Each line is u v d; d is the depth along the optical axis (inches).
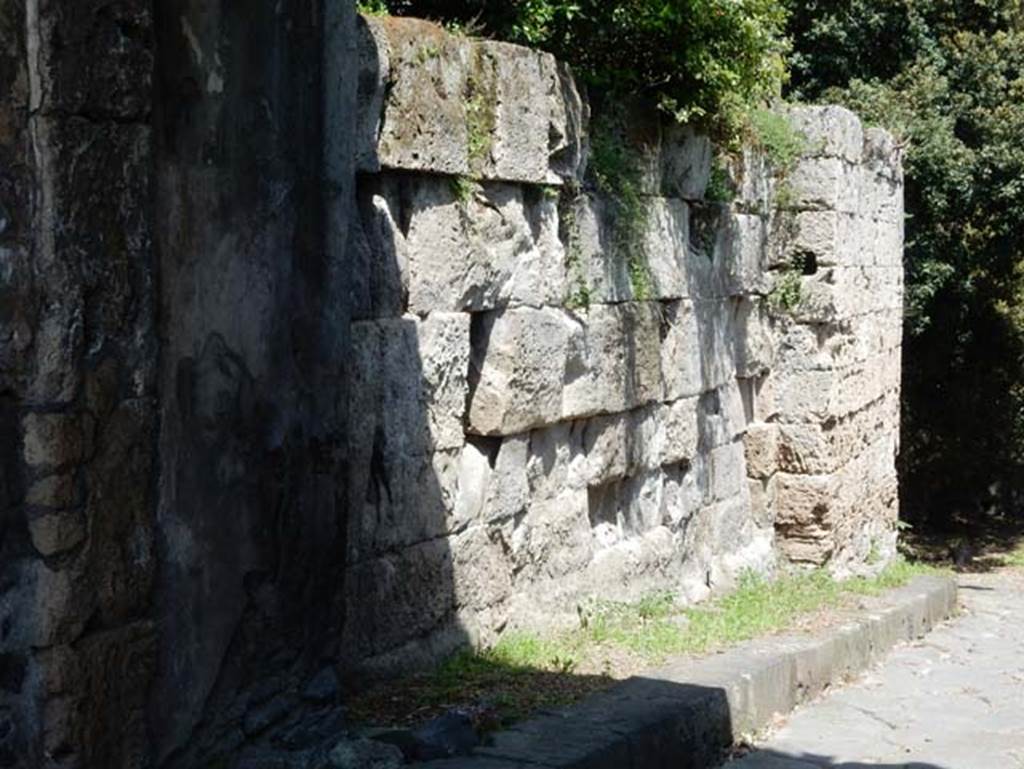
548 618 364.2
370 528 295.3
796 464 522.0
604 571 394.6
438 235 315.6
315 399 248.1
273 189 237.0
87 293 199.3
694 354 443.5
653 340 413.4
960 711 383.9
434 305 315.3
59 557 196.2
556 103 352.5
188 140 218.4
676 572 439.8
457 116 315.6
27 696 196.9
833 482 527.5
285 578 241.6
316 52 245.8
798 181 518.6
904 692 403.2
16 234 194.1
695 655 356.2
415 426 309.1
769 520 520.1
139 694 210.5
